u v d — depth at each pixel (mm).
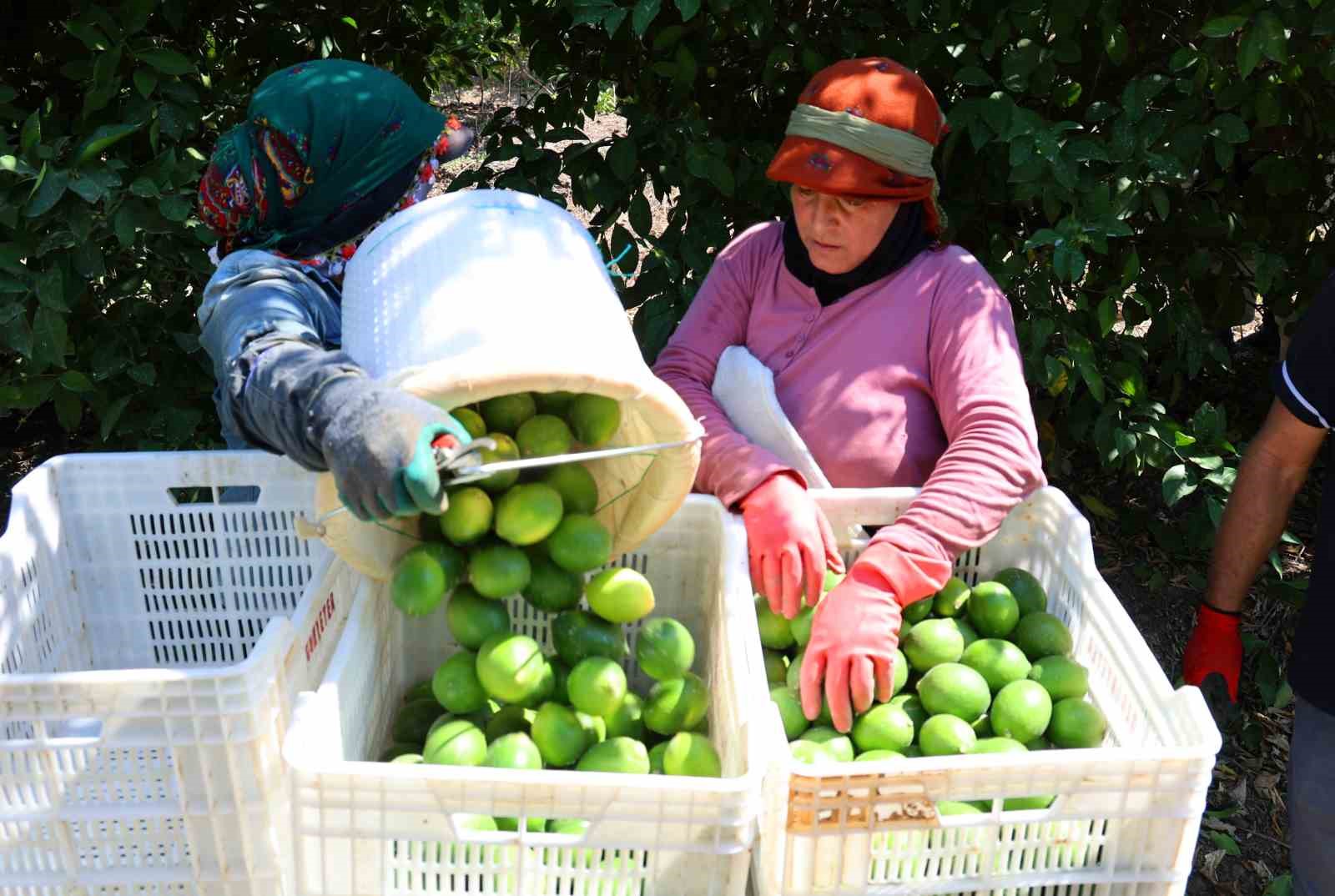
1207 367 4629
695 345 2639
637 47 3357
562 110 3521
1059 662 2143
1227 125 2922
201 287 3322
